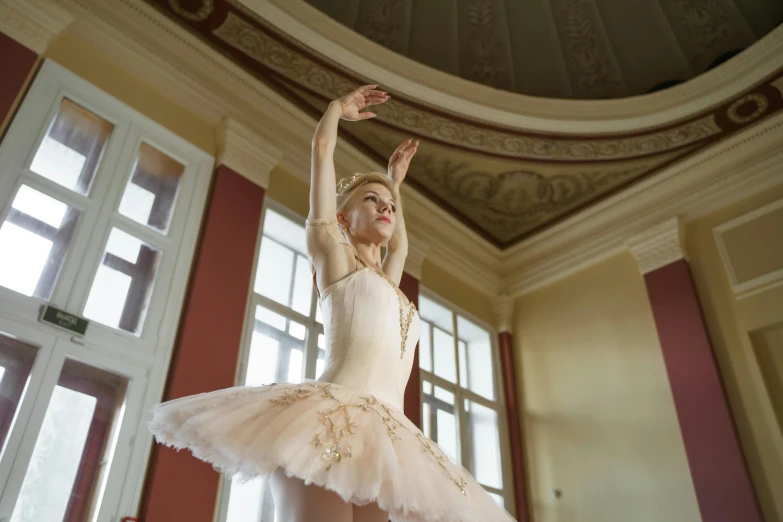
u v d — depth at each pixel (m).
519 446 5.99
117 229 3.96
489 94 5.61
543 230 6.50
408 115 5.61
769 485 4.46
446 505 1.28
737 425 4.77
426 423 5.47
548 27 6.39
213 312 4.10
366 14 5.98
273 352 4.43
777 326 4.91
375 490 1.17
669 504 4.89
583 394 5.80
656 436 5.18
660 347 5.41
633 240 5.93
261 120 5.20
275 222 4.98
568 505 5.49
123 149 4.21
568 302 6.32
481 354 6.46
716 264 5.41
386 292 1.77
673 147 5.69
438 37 6.24
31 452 3.06
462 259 6.58
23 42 3.88
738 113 5.36
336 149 5.65
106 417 3.46
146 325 3.82
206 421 1.27
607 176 6.02
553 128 5.69
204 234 4.33
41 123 3.83
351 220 2.04
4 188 3.50
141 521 3.29
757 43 5.01
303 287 4.95
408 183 6.07
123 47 4.45
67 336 3.42
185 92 4.75
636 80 6.14
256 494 3.88
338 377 1.57
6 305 3.26
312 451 1.22
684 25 6.00
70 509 3.15
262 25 4.82
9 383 3.15
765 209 5.28
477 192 6.28
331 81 5.29
